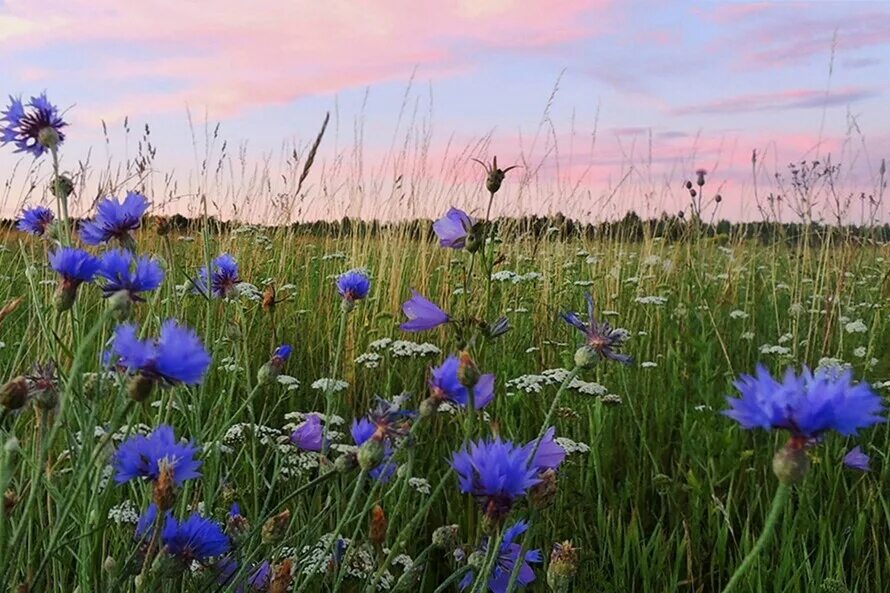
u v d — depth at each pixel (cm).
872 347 425
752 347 499
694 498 308
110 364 155
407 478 176
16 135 218
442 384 172
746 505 321
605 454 345
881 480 322
